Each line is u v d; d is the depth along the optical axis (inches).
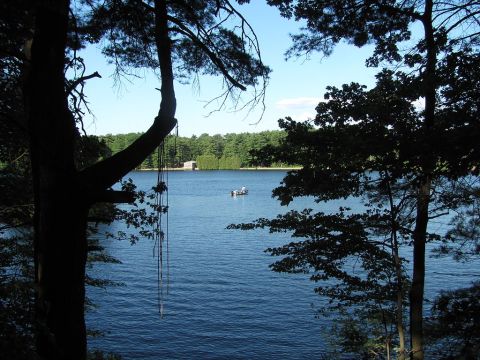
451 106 250.1
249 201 3713.1
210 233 2188.7
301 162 386.9
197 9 283.1
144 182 4665.4
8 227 340.2
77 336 197.5
